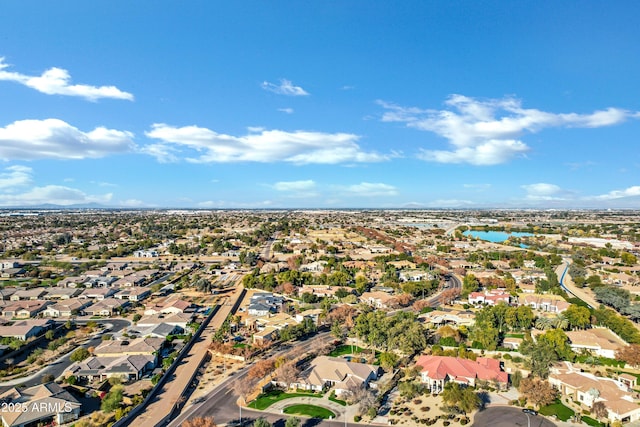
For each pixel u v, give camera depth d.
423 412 93.19
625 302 169.12
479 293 190.75
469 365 110.19
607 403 91.00
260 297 196.62
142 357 118.25
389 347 128.38
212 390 104.62
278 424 88.31
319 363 113.19
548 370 108.50
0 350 127.19
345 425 88.06
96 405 96.19
